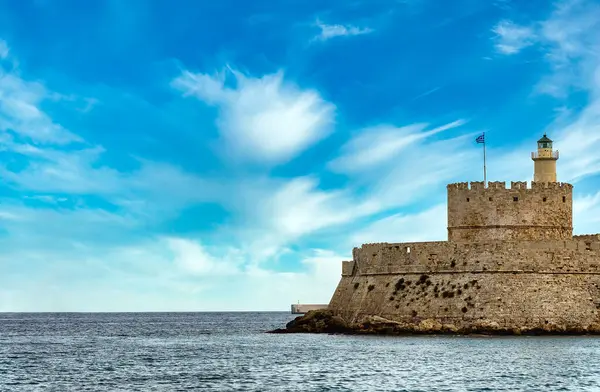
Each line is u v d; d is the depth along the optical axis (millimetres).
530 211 111438
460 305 107062
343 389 68312
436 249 110688
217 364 87438
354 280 119688
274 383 72062
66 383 74188
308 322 126875
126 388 70625
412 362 82438
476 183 112625
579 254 107000
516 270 106438
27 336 159750
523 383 69812
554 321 104500
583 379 71500
